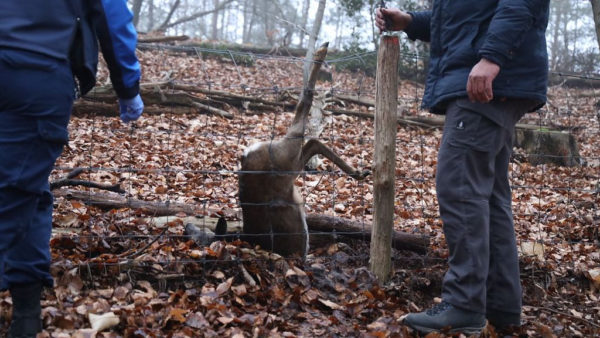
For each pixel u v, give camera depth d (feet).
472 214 9.24
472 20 9.26
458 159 9.32
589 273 13.19
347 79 52.08
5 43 6.66
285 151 11.23
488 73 8.71
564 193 22.00
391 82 11.10
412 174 23.68
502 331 10.11
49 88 6.88
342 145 26.78
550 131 30.78
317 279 11.01
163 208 13.70
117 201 13.78
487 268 9.36
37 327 7.73
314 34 37.24
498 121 9.28
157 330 8.71
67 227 12.03
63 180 12.36
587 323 11.13
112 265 10.07
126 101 7.86
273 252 11.73
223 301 9.83
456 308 9.30
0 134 6.86
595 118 42.16
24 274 7.52
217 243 11.12
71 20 7.11
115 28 7.30
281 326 9.41
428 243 13.62
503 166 10.02
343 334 9.47
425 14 11.07
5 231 7.00
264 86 44.50
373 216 11.43
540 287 12.45
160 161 21.31
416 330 9.53
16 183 6.89
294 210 11.59
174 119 28.84
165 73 42.22
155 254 10.80
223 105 32.65
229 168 21.61
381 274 11.37
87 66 7.27
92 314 8.70
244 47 56.03
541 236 15.66
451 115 9.52
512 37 8.65
